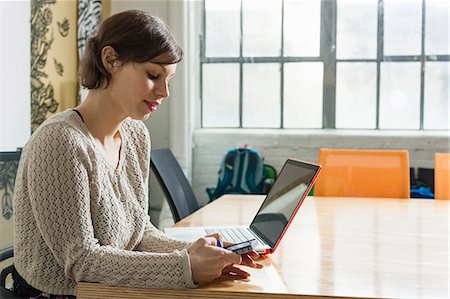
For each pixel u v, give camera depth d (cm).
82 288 114
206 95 454
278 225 154
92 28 389
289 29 440
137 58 117
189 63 427
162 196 433
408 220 210
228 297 111
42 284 122
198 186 445
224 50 449
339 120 438
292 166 174
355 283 120
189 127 431
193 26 437
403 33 427
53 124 119
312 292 112
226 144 440
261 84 447
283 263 139
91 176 121
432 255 150
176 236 169
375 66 432
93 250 114
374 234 181
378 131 430
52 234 114
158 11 429
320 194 302
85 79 126
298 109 443
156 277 111
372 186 299
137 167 146
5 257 159
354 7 431
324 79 438
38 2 352
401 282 121
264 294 111
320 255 149
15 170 169
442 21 423
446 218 215
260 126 449
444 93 426
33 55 347
